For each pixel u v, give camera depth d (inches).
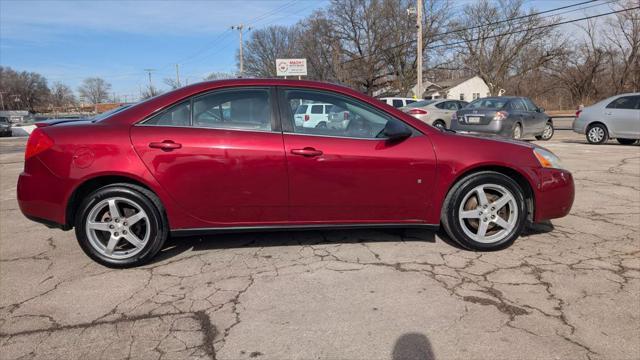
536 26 1722.4
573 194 150.0
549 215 146.8
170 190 130.5
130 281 126.1
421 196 139.3
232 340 96.0
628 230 165.3
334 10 1839.3
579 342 93.4
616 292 115.1
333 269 131.9
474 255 141.8
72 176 127.6
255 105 136.0
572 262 135.2
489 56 1875.0
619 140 477.7
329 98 139.0
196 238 160.9
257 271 131.3
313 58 2081.7
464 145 140.6
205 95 135.2
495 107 471.2
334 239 157.9
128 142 128.7
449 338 95.4
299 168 132.8
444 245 151.1
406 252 144.8
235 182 131.8
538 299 111.9
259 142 132.0
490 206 142.9
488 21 1807.3
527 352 90.3
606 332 96.9
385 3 1732.3
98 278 128.6
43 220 132.2
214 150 130.1
